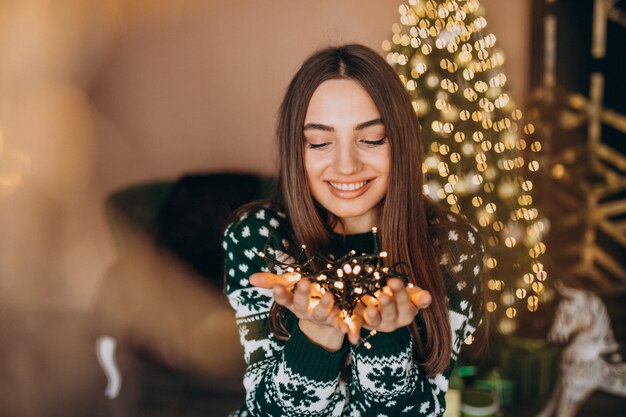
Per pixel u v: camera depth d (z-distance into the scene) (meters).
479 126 1.54
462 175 1.54
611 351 1.91
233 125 2.56
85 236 2.57
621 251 2.73
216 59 2.50
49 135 2.46
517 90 2.65
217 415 1.95
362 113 0.88
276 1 2.46
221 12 2.46
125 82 2.50
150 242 2.23
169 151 2.57
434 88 1.54
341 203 0.94
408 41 1.56
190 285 2.08
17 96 2.39
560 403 1.79
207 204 2.11
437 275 0.98
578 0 2.54
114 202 2.25
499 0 2.56
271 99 2.54
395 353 0.82
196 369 1.97
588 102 2.62
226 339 1.93
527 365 1.75
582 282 2.67
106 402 2.11
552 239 2.56
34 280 2.54
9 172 2.42
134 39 2.46
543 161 2.41
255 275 0.73
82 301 2.60
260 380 0.87
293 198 0.97
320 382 0.81
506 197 1.59
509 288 1.64
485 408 1.57
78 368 2.26
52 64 2.40
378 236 1.00
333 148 0.90
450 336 0.97
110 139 2.53
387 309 0.68
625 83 2.57
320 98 0.88
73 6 2.37
